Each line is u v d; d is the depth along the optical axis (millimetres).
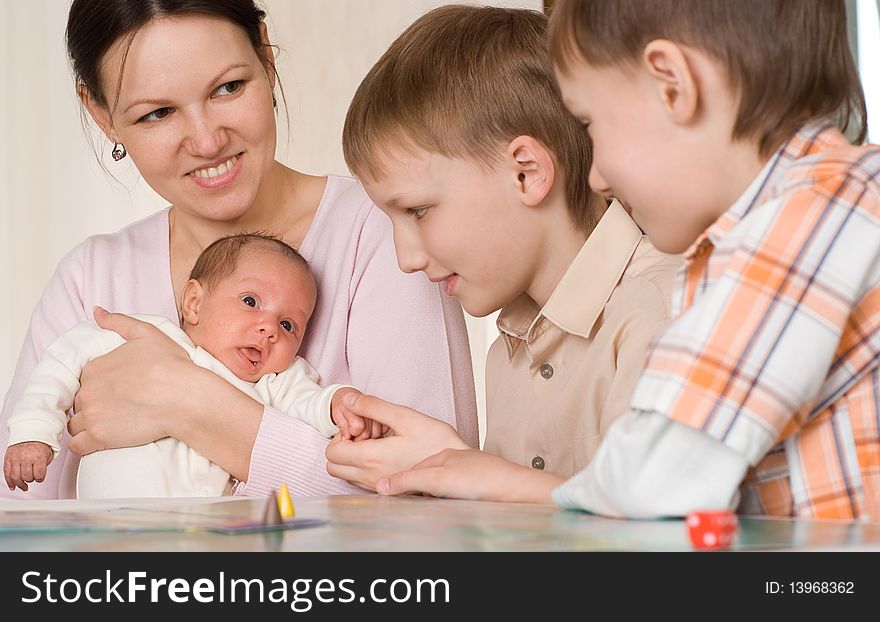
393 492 1086
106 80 1438
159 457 1446
